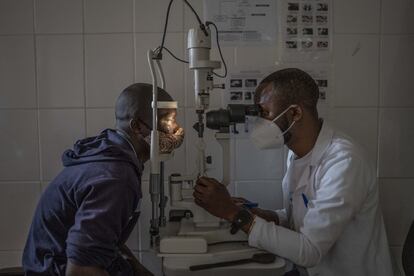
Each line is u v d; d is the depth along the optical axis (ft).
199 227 3.89
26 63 5.12
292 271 4.48
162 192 3.82
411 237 4.17
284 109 3.93
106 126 5.17
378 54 5.13
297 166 4.29
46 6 5.07
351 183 3.67
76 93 5.14
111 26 5.08
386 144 5.22
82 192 3.22
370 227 3.91
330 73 5.14
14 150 5.21
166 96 3.89
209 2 5.04
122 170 3.31
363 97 5.17
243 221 3.68
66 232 3.43
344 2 5.08
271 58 5.10
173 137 3.76
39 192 5.25
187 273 3.41
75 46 5.10
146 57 5.09
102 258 3.03
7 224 5.29
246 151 5.20
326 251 3.59
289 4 5.06
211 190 3.74
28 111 5.17
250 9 5.05
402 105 5.18
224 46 5.08
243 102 5.13
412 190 5.27
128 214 3.29
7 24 5.09
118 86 5.13
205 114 4.01
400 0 5.08
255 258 3.53
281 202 5.24
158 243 3.63
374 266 3.95
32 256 3.56
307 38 5.10
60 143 5.20
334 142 4.00
